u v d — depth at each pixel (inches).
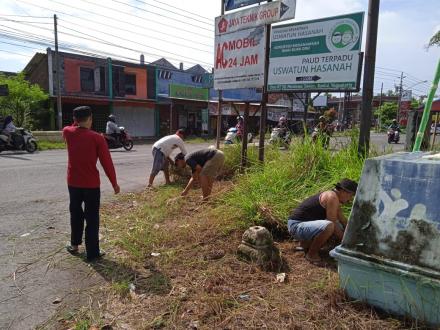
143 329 111.3
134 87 1088.2
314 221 157.8
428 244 104.5
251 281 139.3
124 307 124.3
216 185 286.7
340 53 241.0
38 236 193.6
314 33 252.5
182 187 304.8
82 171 158.7
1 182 338.3
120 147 729.6
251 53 290.8
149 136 1151.6
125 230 200.7
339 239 169.0
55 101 950.4
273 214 185.8
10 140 593.9
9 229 204.1
